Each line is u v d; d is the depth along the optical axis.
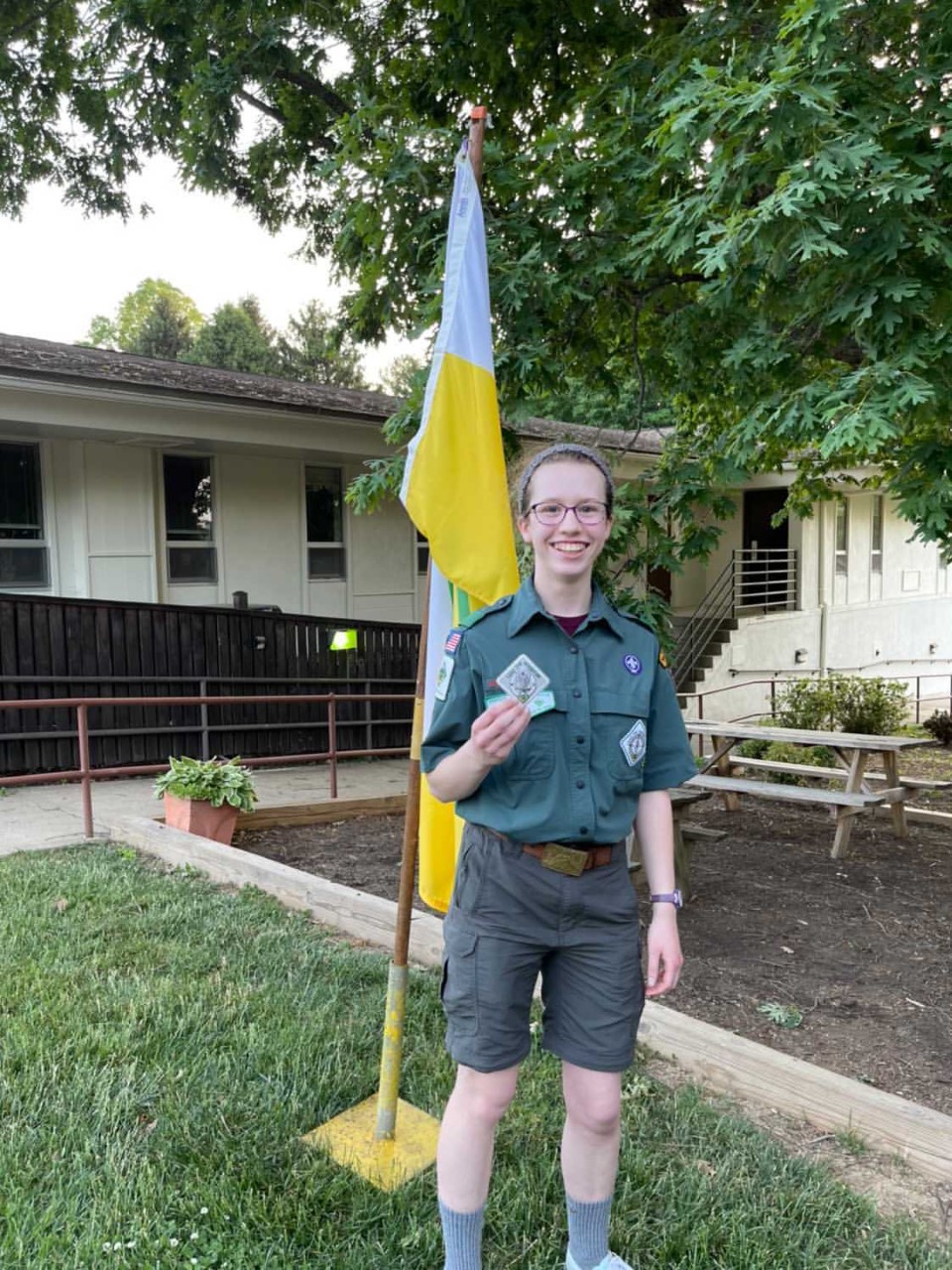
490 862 1.86
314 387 12.90
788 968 4.28
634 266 4.72
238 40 9.84
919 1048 3.47
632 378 7.11
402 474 5.21
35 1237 2.19
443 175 4.94
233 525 10.94
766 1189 2.44
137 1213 2.27
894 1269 2.17
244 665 10.38
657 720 1.99
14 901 4.61
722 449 5.07
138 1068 2.98
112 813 7.24
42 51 11.77
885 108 3.61
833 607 18.17
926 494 3.61
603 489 1.86
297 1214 2.29
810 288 3.63
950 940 4.70
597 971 1.87
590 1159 1.97
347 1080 2.94
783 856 6.42
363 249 5.40
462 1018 1.89
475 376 2.64
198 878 5.21
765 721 12.90
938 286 3.48
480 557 2.61
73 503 9.62
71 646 9.05
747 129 3.41
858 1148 2.67
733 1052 3.02
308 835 6.88
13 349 8.99
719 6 4.99
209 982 3.66
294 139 11.18
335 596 11.98
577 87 7.15
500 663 1.83
